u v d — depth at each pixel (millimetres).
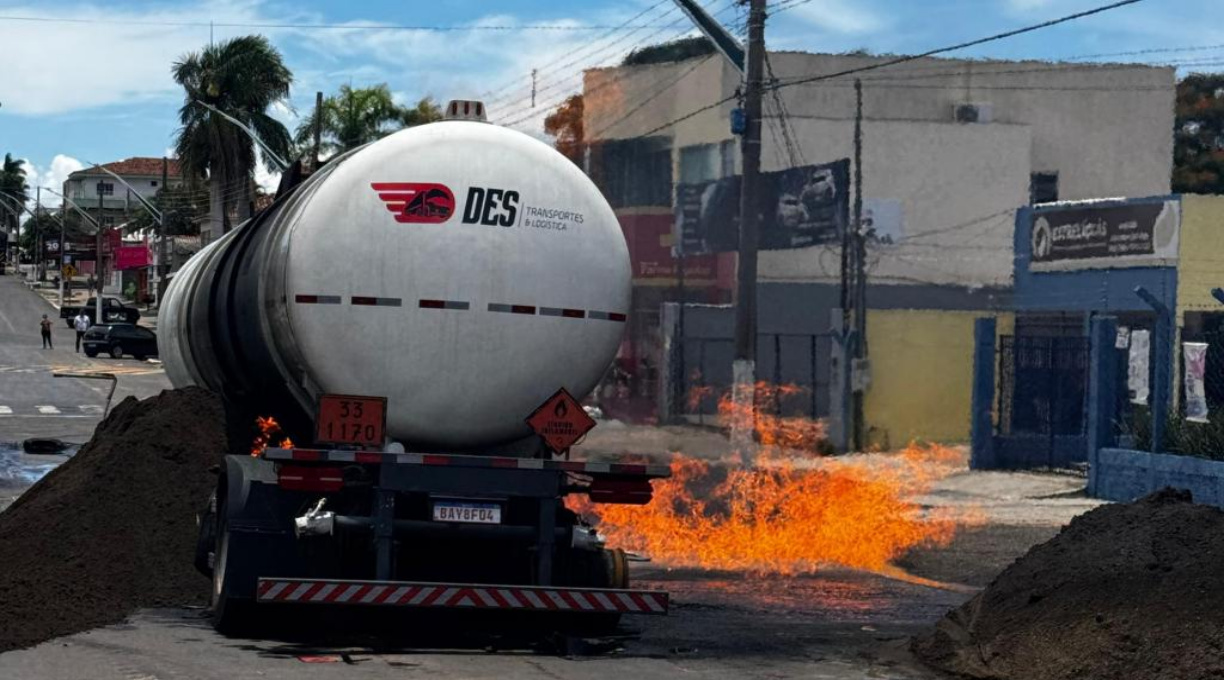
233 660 9023
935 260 46219
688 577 14445
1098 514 10742
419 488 9555
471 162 10188
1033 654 9289
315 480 9430
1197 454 20938
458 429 10211
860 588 13758
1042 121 51531
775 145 45281
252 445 12516
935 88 50438
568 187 10422
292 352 10086
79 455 15266
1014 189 46938
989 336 27547
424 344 10008
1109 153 52125
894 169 46062
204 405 12922
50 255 139875
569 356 10344
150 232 122625
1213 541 9680
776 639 10625
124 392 48062
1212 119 70188
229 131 66688
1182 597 9008
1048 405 28141
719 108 46156
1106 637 9016
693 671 9195
